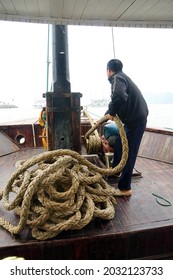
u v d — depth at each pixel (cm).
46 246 163
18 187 207
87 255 170
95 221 187
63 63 239
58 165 174
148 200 229
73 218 166
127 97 209
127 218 192
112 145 284
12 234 172
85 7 192
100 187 203
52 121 240
